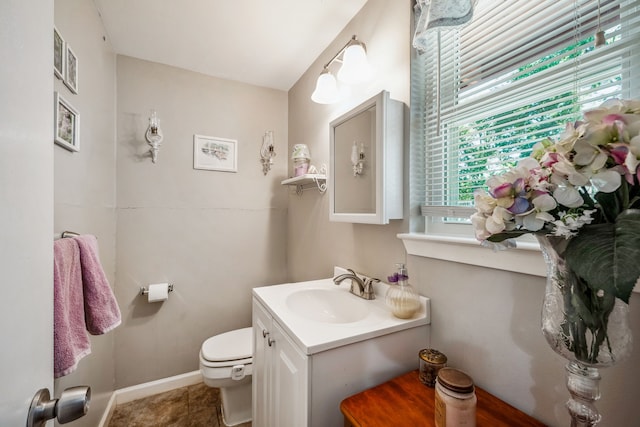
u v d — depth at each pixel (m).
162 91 1.88
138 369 1.80
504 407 0.76
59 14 0.95
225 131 2.09
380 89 1.25
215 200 2.05
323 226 1.73
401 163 1.10
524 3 0.79
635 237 0.37
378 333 0.89
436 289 0.99
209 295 2.03
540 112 0.77
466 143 0.97
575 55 0.70
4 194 0.35
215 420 1.60
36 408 0.42
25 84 0.41
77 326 0.89
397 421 0.69
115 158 1.73
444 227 1.03
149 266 1.84
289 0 1.33
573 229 0.43
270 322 1.10
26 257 0.41
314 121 1.86
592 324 0.47
